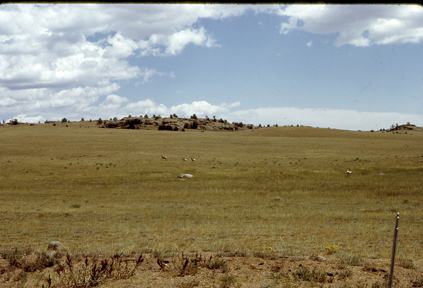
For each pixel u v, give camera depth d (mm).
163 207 25328
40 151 76500
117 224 18531
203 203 27547
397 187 35781
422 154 74750
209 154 76438
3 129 141250
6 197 30562
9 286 7105
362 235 15422
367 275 8062
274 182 41031
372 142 102000
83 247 12375
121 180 42469
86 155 72062
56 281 7348
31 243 13727
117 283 7266
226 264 8820
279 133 139500
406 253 11797
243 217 20828
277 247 12398
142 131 138375
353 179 42875
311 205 26188
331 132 140875
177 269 8328
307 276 7777
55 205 26359
